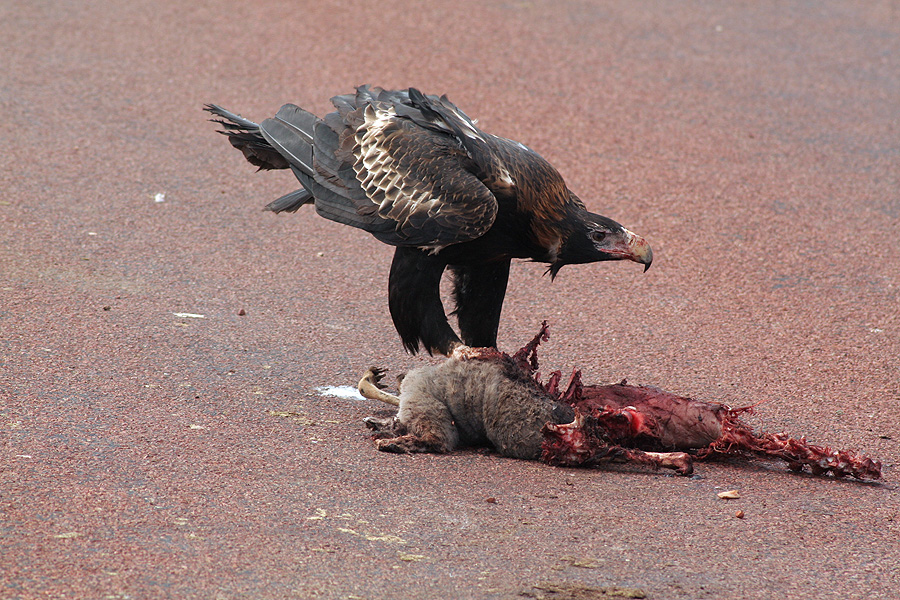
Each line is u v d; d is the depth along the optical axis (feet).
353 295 44.91
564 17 97.40
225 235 50.83
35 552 22.82
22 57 75.77
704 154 67.67
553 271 35.37
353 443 30.86
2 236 47.26
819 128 74.23
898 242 56.03
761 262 52.54
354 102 37.32
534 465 30.42
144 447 29.07
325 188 35.01
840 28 100.89
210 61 77.92
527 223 33.71
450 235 32.40
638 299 47.11
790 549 25.94
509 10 98.07
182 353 36.99
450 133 34.35
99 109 67.31
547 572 23.77
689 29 96.94
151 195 55.06
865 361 41.37
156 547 23.49
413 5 97.14
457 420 31.19
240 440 30.30
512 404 30.32
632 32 94.43
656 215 57.72
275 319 41.39
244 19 89.35
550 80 79.66
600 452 30.14
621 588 23.26
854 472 30.71
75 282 42.96
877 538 26.89
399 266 33.81
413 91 35.96
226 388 34.35
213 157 61.72
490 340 36.88
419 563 23.82
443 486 28.27
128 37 82.43
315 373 36.63
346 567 23.36
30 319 38.47
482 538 25.31
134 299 41.83
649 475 30.32
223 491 26.73
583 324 43.73
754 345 42.50
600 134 69.67
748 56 89.97
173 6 91.81
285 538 24.48
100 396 32.53
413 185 33.14
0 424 29.66
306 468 28.71
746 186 62.90
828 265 52.54
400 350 39.45
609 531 26.18
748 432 31.12
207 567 22.84
